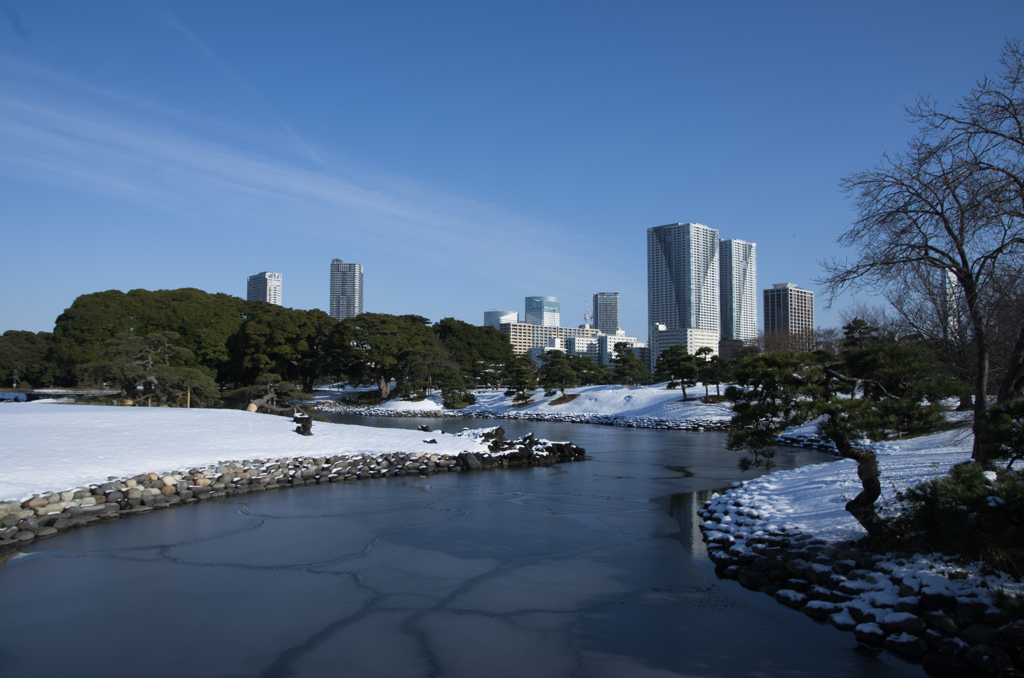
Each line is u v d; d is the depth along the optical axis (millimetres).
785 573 10695
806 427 41906
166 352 47875
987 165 12312
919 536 9828
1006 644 7340
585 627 9133
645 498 19906
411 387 74938
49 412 27484
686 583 11133
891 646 8117
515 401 75750
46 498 15820
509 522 16203
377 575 11602
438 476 24984
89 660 7973
